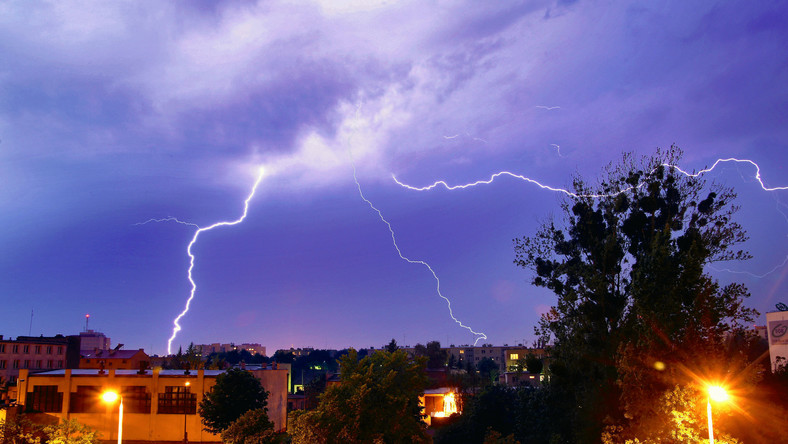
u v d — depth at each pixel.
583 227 34.62
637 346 23.19
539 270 36.00
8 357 88.00
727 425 20.27
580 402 30.38
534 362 33.28
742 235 30.27
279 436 29.80
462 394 64.75
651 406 21.03
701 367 20.67
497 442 35.03
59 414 54.25
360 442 26.25
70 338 102.56
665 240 28.30
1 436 28.97
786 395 21.05
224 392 50.16
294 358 187.00
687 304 23.30
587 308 30.81
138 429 53.97
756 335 21.61
